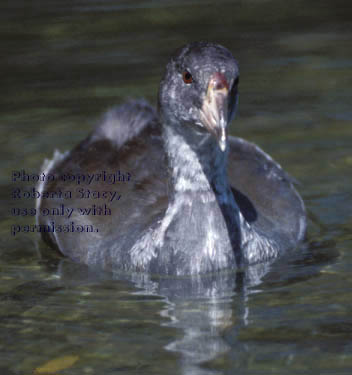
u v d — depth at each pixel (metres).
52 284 10.52
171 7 22.23
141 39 19.83
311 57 18.48
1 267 11.22
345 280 10.20
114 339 8.75
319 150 14.34
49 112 16.12
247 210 11.34
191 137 10.16
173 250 10.49
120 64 18.27
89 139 13.28
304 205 12.54
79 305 9.76
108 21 21.23
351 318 9.05
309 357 8.14
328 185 13.18
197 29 20.44
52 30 20.66
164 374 7.95
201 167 10.31
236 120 15.70
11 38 20.19
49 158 14.18
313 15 21.36
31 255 11.70
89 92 16.83
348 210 12.46
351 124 15.27
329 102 16.23
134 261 10.76
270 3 22.48
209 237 10.45
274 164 12.76
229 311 9.40
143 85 16.97
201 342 8.59
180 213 10.51
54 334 8.95
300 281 10.23
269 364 8.04
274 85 17.16
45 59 18.81
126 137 12.80
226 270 10.53
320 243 11.52
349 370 7.85
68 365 8.23
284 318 9.12
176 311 9.46
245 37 19.84
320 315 9.16
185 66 9.74
